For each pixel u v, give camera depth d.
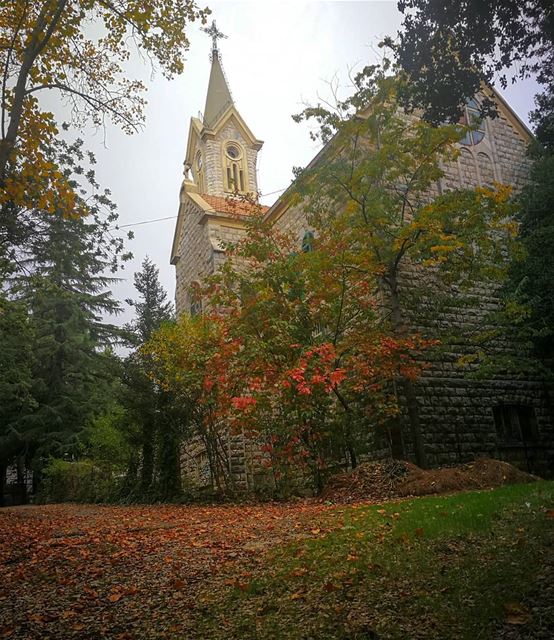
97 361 37.00
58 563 8.00
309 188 17.03
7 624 5.46
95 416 33.94
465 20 10.91
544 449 19.78
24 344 29.80
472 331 19.55
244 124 41.84
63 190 13.83
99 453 25.45
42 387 34.31
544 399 20.47
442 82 11.79
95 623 5.36
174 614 5.42
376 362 15.48
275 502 15.15
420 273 19.27
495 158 22.98
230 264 17.41
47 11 12.65
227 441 22.27
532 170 21.62
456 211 16.14
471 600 4.76
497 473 12.84
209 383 15.32
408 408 15.95
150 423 19.91
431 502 9.52
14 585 6.96
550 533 6.18
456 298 17.34
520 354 20.33
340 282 16.22
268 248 16.75
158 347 18.55
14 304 26.09
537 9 10.55
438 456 17.67
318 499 13.96
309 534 8.28
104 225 20.39
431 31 11.45
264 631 4.79
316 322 16.41
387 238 17.03
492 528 6.80
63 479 27.83
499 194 15.94
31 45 12.62
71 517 15.16
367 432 16.08
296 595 5.48
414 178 17.16
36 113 13.20
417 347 16.88
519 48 11.12
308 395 14.49
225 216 27.77
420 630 4.38
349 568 6.08
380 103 17.17
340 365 15.63
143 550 8.46
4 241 19.44
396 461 14.04
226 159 41.25
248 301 15.93
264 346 14.67
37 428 33.81
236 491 17.12
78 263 21.42
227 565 6.96
